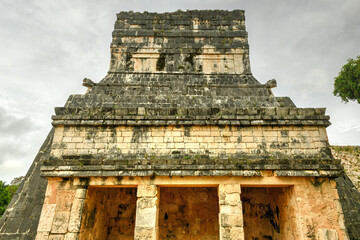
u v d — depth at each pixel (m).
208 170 7.81
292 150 8.38
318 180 7.94
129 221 11.02
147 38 13.77
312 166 7.80
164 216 10.99
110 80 12.42
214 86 12.10
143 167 7.77
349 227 9.00
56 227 7.45
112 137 8.55
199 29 14.13
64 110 8.88
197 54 13.49
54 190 7.89
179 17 14.42
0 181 23.55
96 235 9.43
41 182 9.64
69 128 8.67
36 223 8.57
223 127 8.68
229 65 13.26
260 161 7.96
